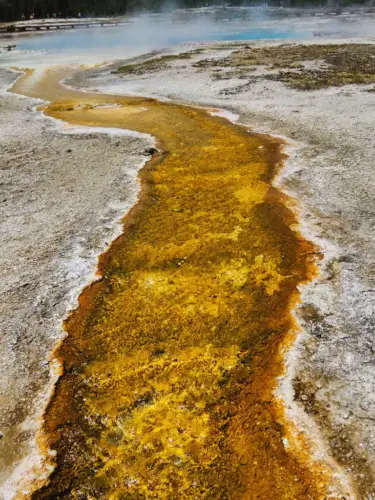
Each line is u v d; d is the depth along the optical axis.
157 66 28.05
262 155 13.82
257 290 8.28
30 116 19.22
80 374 6.85
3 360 7.00
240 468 5.52
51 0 63.09
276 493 5.24
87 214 10.77
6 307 7.97
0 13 59.31
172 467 5.59
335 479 5.30
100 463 5.68
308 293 8.05
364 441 5.63
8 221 10.51
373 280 8.14
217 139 15.52
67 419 6.20
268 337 7.30
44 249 9.46
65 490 5.43
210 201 11.32
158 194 11.75
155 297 8.26
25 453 5.79
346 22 50.09
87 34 48.28
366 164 12.42
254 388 6.49
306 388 6.38
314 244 9.29
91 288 8.45
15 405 6.37
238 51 30.98
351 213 10.18
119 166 13.47
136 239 9.87
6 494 5.37
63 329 7.57
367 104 17.45
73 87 24.97
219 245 9.58
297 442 5.72
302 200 10.92
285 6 68.69
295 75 22.73
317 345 7.02
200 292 8.33
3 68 30.75
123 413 6.27
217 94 20.94
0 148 15.11
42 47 39.97
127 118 18.45
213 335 7.40
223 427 6.01
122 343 7.34
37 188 12.16
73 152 14.72
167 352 7.16
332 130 15.14
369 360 6.68
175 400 6.41
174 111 19.08
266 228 10.03
